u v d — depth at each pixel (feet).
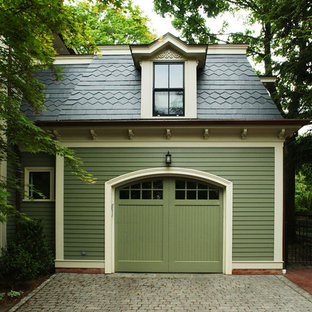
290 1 28.76
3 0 13.05
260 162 21.50
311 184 56.95
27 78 15.99
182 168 21.65
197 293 17.26
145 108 21.97
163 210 22.03
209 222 21.86
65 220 21.75
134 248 21.94
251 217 21.29
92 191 21.83
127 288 18.13
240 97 22.61
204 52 21.80
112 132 21.90
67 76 25.41
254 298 16.48
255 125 20.61
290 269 22.22
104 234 21.59
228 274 21.02
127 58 25.34
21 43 14.34
